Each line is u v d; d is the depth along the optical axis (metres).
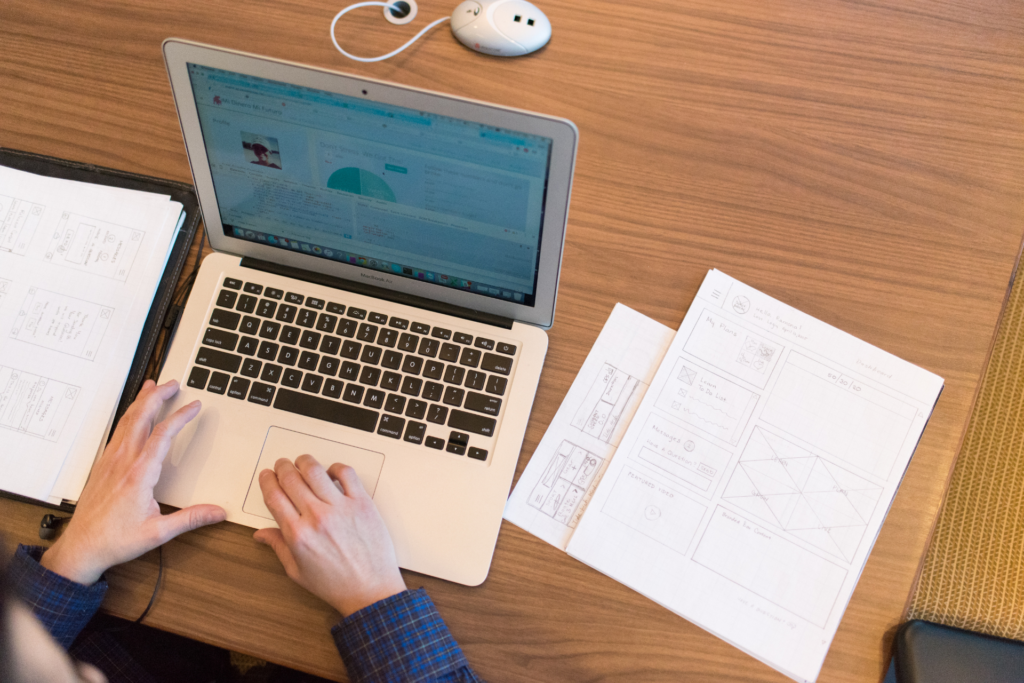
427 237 0.67
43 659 0.41
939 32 0.83
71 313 0.72
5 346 0.70
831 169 0.79
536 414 0.71
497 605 0.65
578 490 0.69
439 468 0.68
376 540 0.64
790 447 0.69
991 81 0.81
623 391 0.72
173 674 0.88
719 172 0.79
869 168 0.79
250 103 0.59
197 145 0.64
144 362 0.71
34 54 0.83
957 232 0.76
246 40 0.83
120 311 0.72
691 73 0.82
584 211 0.78
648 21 0.84
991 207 0.77
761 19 0.83
